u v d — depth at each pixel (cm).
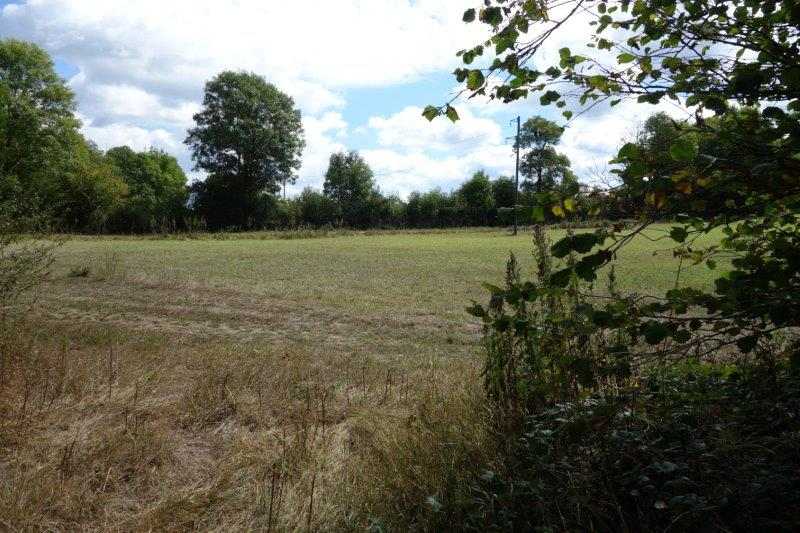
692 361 359
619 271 1770
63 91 5516
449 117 296
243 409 524
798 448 288
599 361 296
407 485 365
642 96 290
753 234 290
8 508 342
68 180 5497
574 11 270
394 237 5150
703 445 309
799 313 243
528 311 408
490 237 4959
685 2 278
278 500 363
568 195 241
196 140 7038
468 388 512
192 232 5378
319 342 934
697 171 225
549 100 304
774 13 272
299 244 3953
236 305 1261
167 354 728
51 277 1606
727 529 260
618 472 313
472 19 276
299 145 7212
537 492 308
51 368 609
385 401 559
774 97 250
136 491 385
